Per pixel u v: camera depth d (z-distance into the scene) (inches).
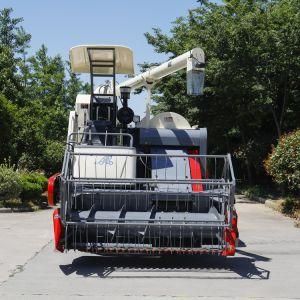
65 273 334.3
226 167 360.2
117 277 324.8
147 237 345.7
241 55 903.7
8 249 415.8
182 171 393.4
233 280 322.0
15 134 1018.7
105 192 349.1
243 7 964.0
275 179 735.1
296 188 706.8
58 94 1807.3
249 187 1160.2
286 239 492.1
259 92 928.3
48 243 444.8
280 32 890.1
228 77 919.7
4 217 652.7
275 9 948.6
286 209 736.3
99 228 345.1
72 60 486.3
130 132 433.4
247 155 1103.6
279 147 712.4
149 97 509.0
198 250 335.6
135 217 343.9
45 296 278.4
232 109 1066.7
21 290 290.4
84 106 513.3
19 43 1694.1
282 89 988.6
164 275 332.5
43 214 693.9
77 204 359.3
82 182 342.3
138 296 280.2
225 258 390.9
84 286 301.0
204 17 1035.9
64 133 1620.3
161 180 344.5
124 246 339.3
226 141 1249.4
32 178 831.7
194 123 1115.9
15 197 748.6
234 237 338.3
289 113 1011.3
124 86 475.8
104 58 473.7
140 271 343.0
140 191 347.9
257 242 473.4
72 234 344.2
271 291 295.9
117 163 377.7
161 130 424.8
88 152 376.5
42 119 1477.6
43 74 1796.3
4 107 946.7
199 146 421.4
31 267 350.6
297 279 326.6
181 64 456.8
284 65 909.8
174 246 351.6
